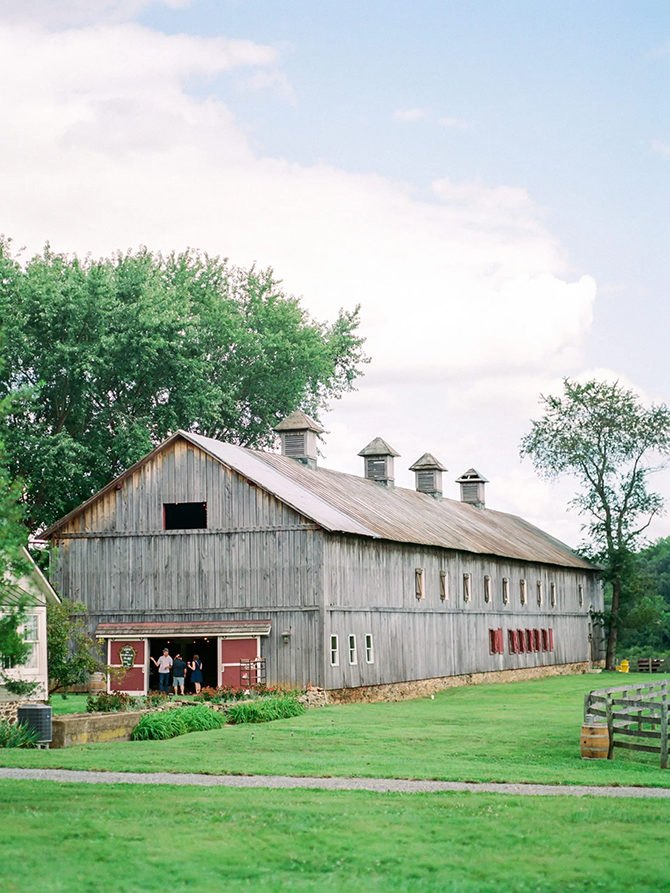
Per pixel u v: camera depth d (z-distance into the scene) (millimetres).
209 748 24953
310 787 18312
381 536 44938
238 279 72312
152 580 43625
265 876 12234
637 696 30922
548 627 66688
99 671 43250
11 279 54406
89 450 54688
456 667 52875
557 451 76125
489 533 63438
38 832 13812
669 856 13172
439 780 19453
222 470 43188
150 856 12836
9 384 54000
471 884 12008
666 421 74812
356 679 42969
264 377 68625
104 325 55062
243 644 41688
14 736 24672
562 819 15242
